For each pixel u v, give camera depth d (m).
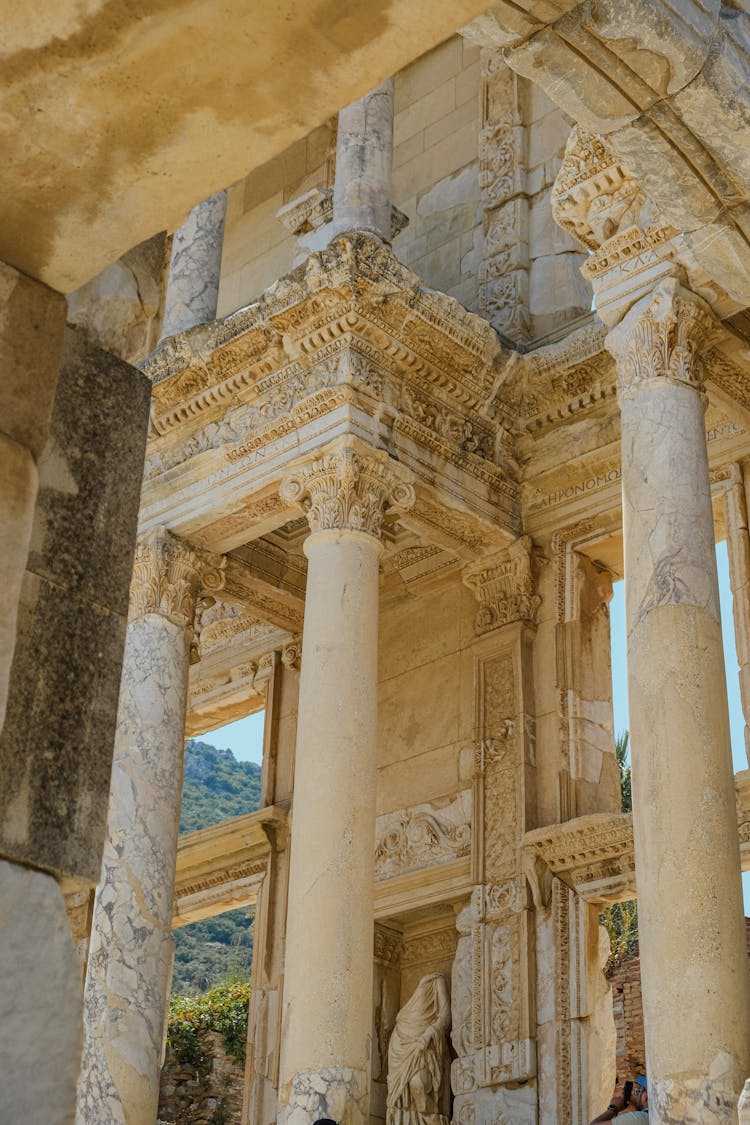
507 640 19.03
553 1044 16.59
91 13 4.72
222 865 21.91
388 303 17.20
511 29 10.56
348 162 18.95
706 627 12.20
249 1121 19.70
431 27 4.91
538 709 18.59
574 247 20.62
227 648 23.77
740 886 11.30
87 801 5.21
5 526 4.93
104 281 5.89
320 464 16.92
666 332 13.50
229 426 18.50
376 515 16.81
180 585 18.73
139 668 18.06
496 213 21.44
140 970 16.39
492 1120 16.67
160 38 4.81
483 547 19.23
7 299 5.25
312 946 14.40
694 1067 10.52
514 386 18.77
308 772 15.23
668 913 11.09
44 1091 4.72
